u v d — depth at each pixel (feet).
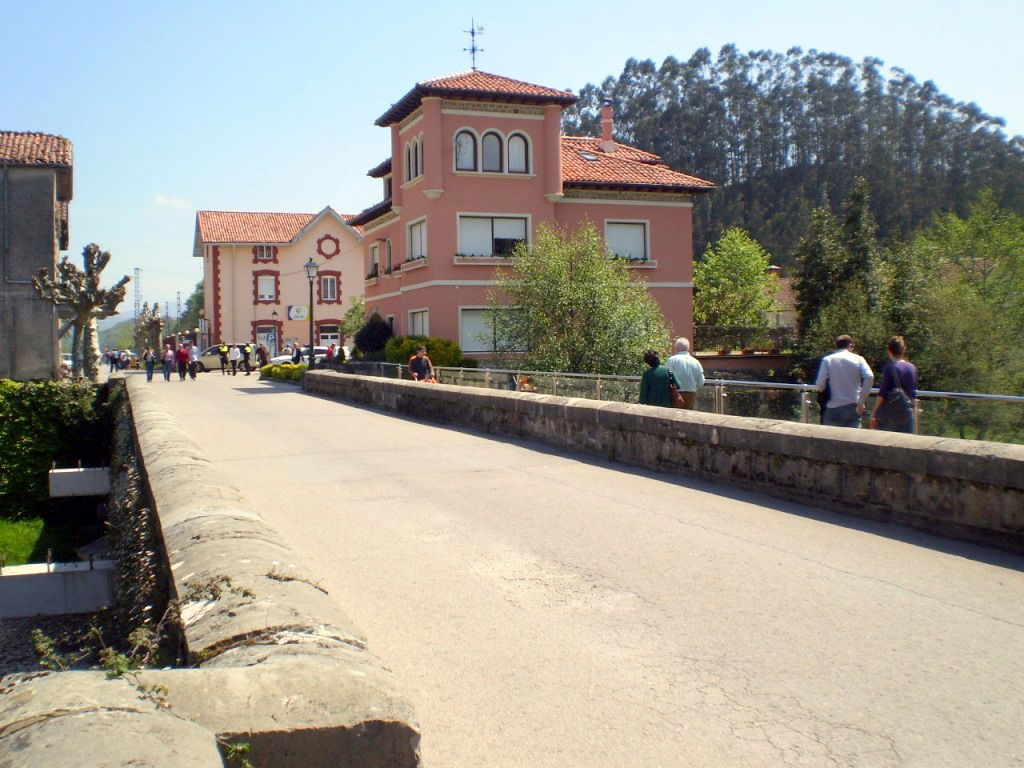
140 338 276.41
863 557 20.97
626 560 21.01
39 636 11.87
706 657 14.73
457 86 105.91
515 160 110.42
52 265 114.52
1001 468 21.16
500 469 35.81
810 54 446.60
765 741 11.69
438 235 107.04
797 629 15.98
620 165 122.72
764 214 372.17
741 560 20.85
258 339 226.99
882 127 401.29
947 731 11.88
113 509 35.78
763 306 240.53
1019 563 20.21
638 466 35.78
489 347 109.29
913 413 31.65
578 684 13.73
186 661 10.53
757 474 29.40
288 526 25.52
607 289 95.91
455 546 22.74
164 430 33.86
